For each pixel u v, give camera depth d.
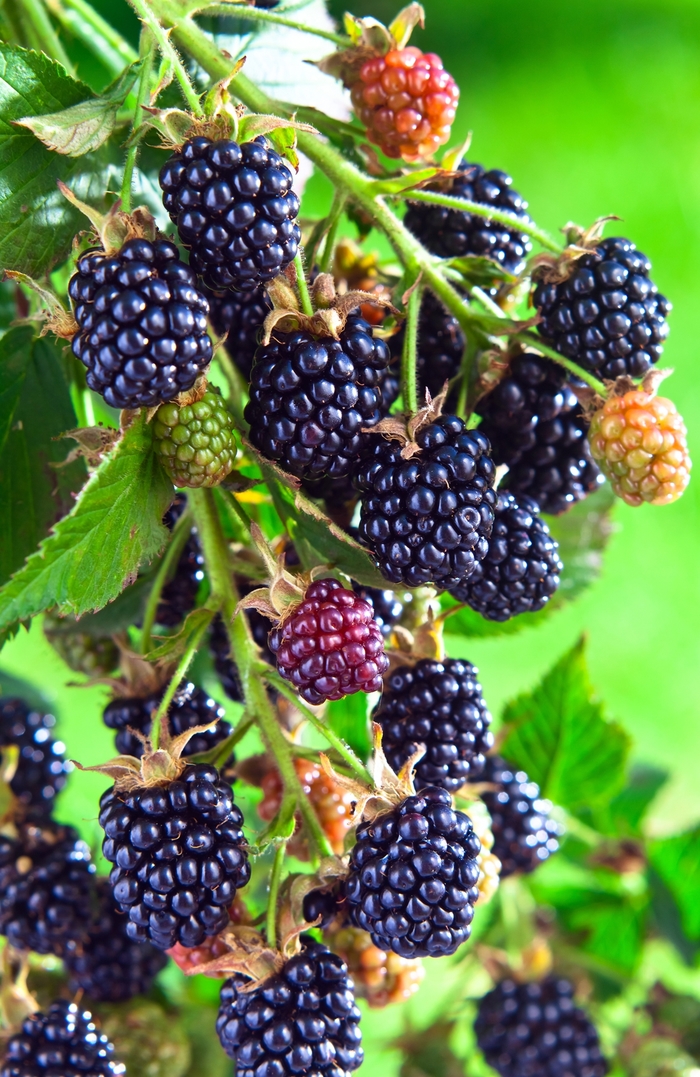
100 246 0.46
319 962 0.47
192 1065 0.56
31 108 0.47
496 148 1.97
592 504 0.55
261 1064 0.46
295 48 0.52
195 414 0.46
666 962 0.71
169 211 0.46
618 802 0.61
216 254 0.46
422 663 0.49
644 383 0.49
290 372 0.46
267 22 0.51
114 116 0.48
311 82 0.52
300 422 0.46
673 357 1.57
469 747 0.49
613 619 1.35
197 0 0.48
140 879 0.46
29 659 1.12
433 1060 0.59
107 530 0.46
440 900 0.46
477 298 0.50
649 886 0.60
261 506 0.52
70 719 1.07
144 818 0.46
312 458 0.47
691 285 1.69
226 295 0.49
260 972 0.47
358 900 0.47
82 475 0.51
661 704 1.27
